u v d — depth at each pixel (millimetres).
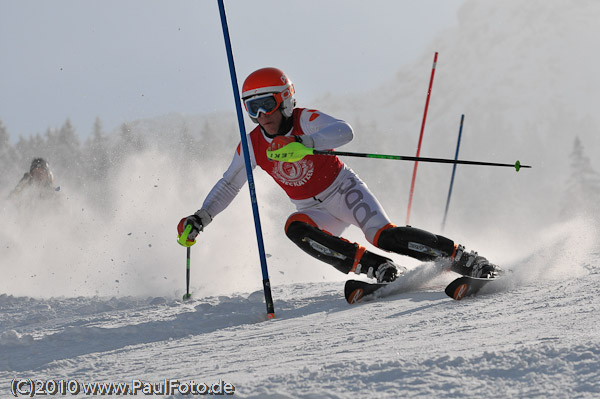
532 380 1900
